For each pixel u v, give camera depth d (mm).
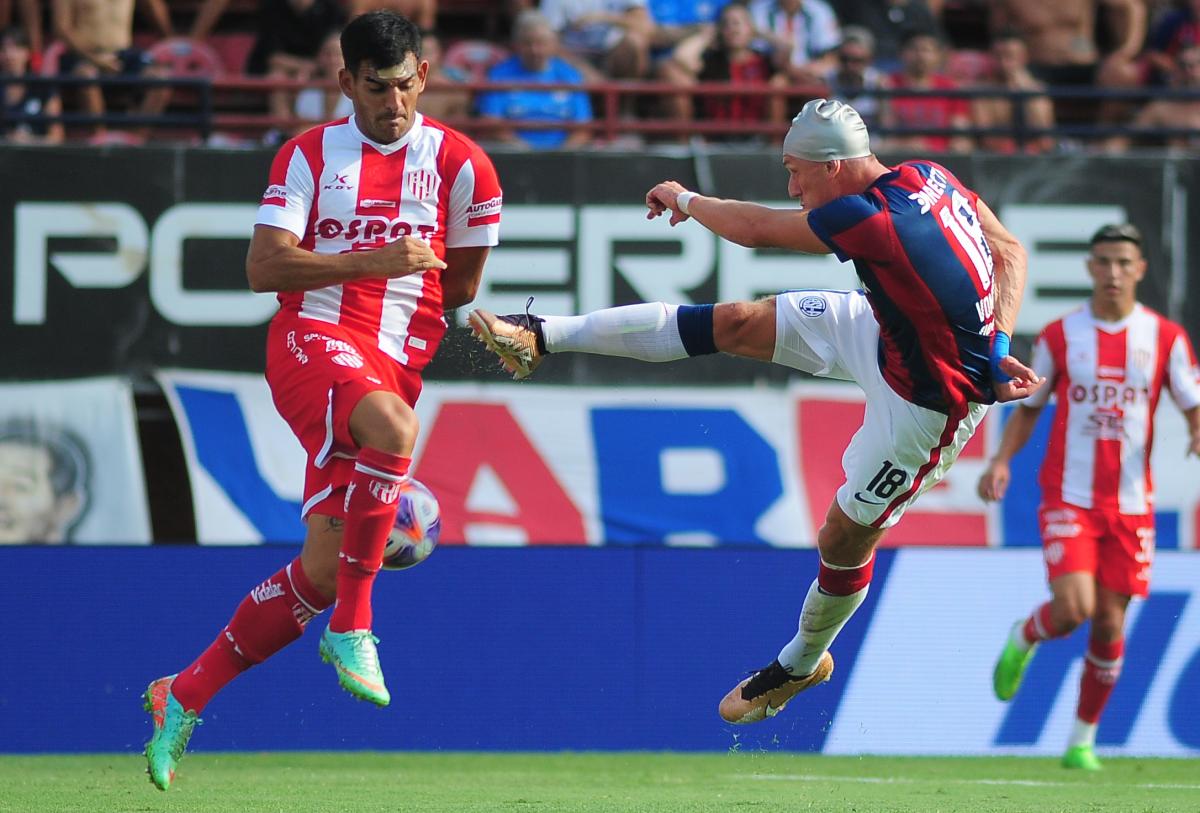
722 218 15047
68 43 34125
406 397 16938
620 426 28453
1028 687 28266
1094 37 38719
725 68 34000
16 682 26922
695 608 27969
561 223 28641
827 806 17672
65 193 27906
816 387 28672
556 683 27688
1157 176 29375
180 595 27297
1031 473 29047
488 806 17375
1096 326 25562
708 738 27766
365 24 15758
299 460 28125
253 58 34938
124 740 27031
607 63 34875
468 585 27734
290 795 18984
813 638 17031
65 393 27750
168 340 28000
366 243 16422
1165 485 29078
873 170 14828
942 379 14836
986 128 30531
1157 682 28234
